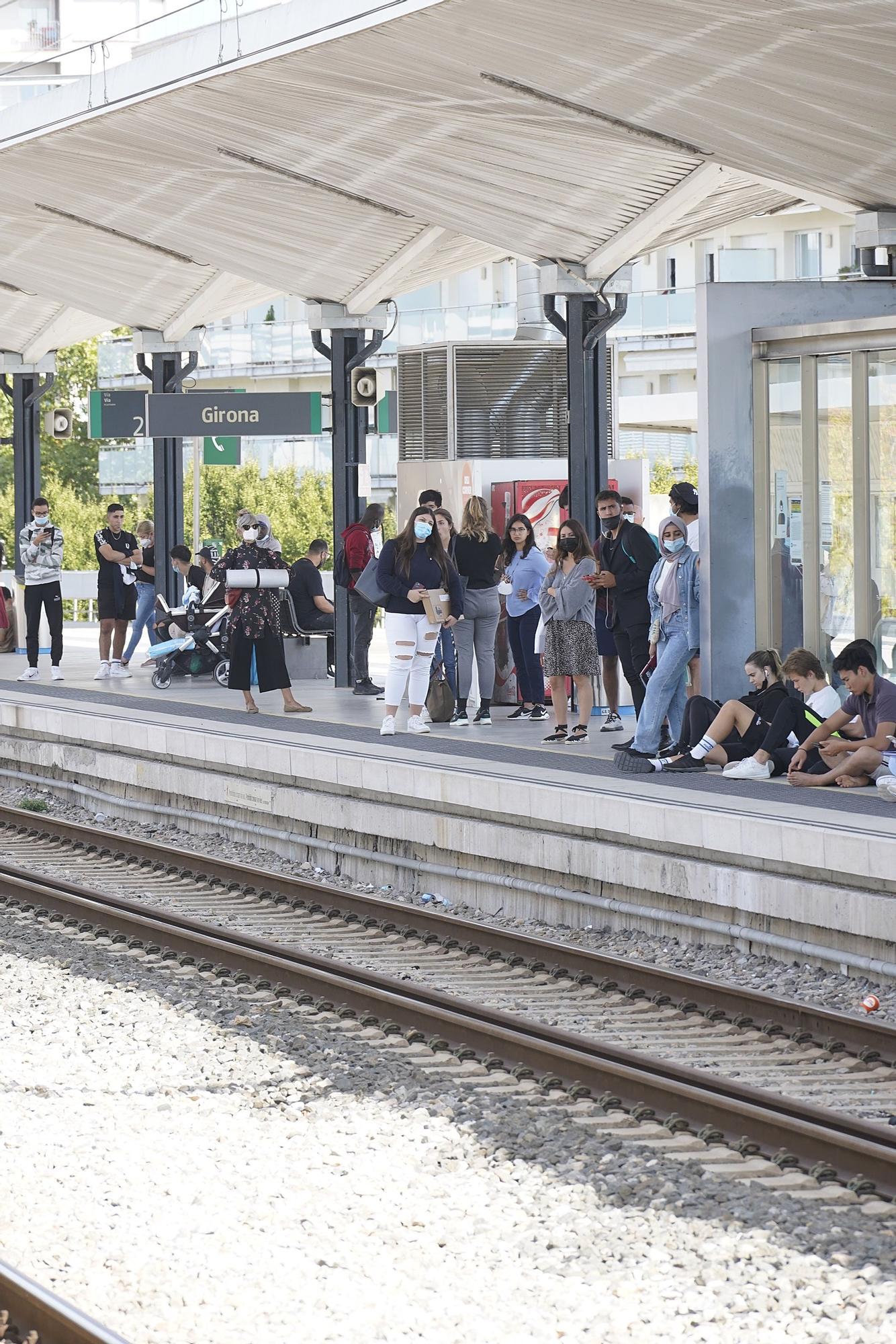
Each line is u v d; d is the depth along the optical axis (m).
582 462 26.19
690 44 17.72
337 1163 10.84
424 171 24.45
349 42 19.44
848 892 15.38
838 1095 12.16
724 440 21.38
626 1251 9.31
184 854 21.52
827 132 19.38
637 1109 11.46
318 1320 8.48
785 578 21.44
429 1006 13.84
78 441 90.50
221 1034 13.95
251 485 82.88
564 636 22.62
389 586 23.80
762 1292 8.74
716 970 16.16
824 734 18.95
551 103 20.61
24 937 17.73
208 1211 9.99
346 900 18.89
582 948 16.20
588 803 18.20
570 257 26.11
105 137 25.28
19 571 42.50
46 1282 8.94
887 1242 9.27
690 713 20.50
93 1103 12.18
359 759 21.42
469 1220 9.80
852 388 20.50
